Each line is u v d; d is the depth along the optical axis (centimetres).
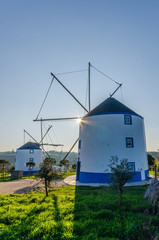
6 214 805
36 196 1210
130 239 557
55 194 1271
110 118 1988
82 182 1950
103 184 1727
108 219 720
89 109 2934
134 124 2042
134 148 1945
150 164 2855
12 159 19088
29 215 805
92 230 609
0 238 566
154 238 538
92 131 2050
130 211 799
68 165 3775
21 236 586
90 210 830
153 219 679
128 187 1516
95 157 1931
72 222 686
